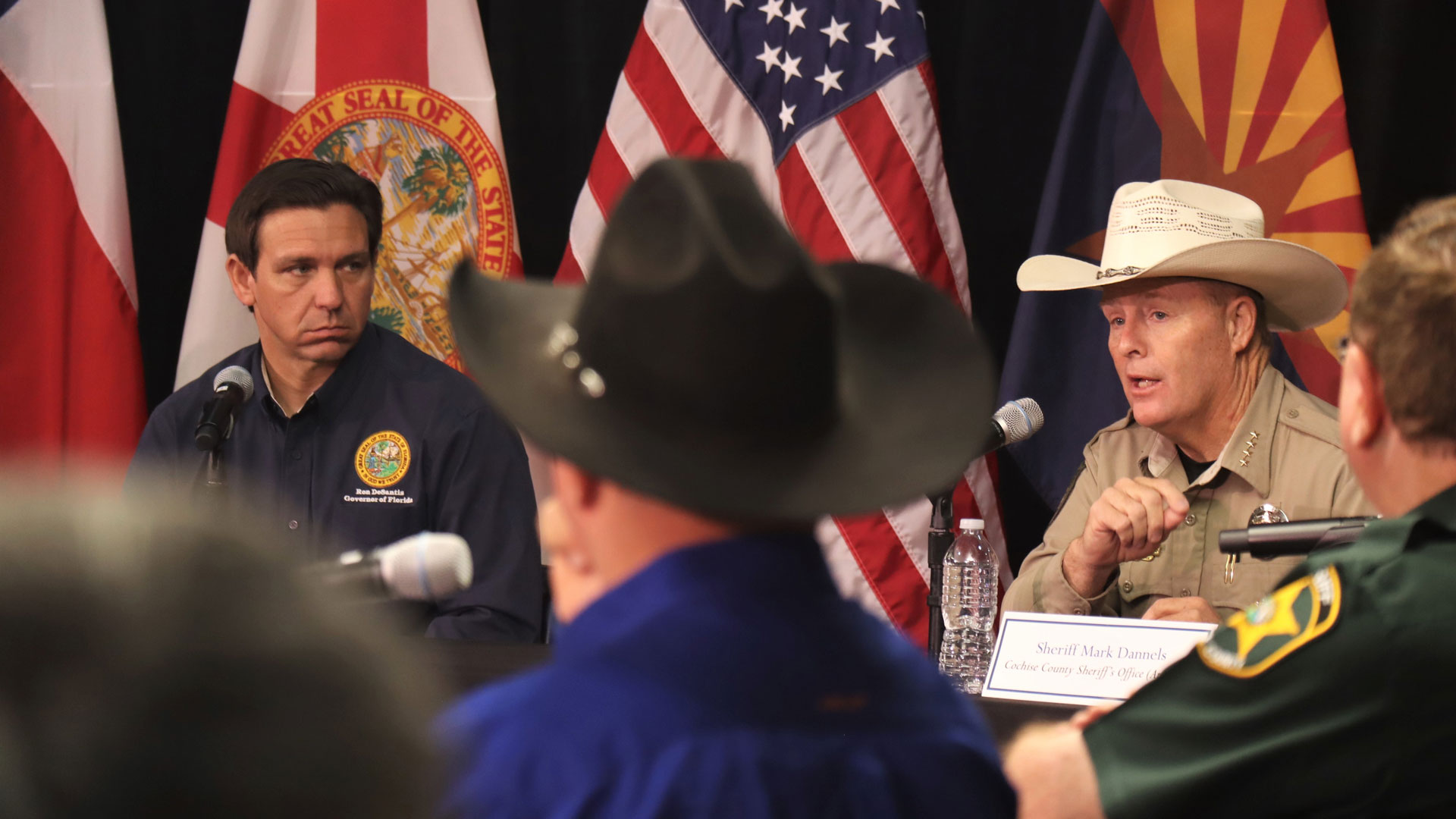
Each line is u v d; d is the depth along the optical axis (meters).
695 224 1.44
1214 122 6.14
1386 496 2.07
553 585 1.51
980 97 6.95
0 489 0.56
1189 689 2.06
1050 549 5.16
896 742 1.35
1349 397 2.09
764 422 1.40
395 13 6.77
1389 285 2.00
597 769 1.24
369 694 0.59
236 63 7.27
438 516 5.20
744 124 6.62
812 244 6.48
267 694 0.55
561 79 7.22
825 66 6.56
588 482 1.42
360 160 6.79
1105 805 2.05
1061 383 6.29
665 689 1.28
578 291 1.77
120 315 6.77
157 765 0.52
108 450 6.66
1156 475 5.12
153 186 7.33
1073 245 6.27
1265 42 6.11
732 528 1.38
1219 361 4.87
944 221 6.52
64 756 0.51
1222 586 4.80
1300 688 1.94
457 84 6.80
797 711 1.30
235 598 0.56
